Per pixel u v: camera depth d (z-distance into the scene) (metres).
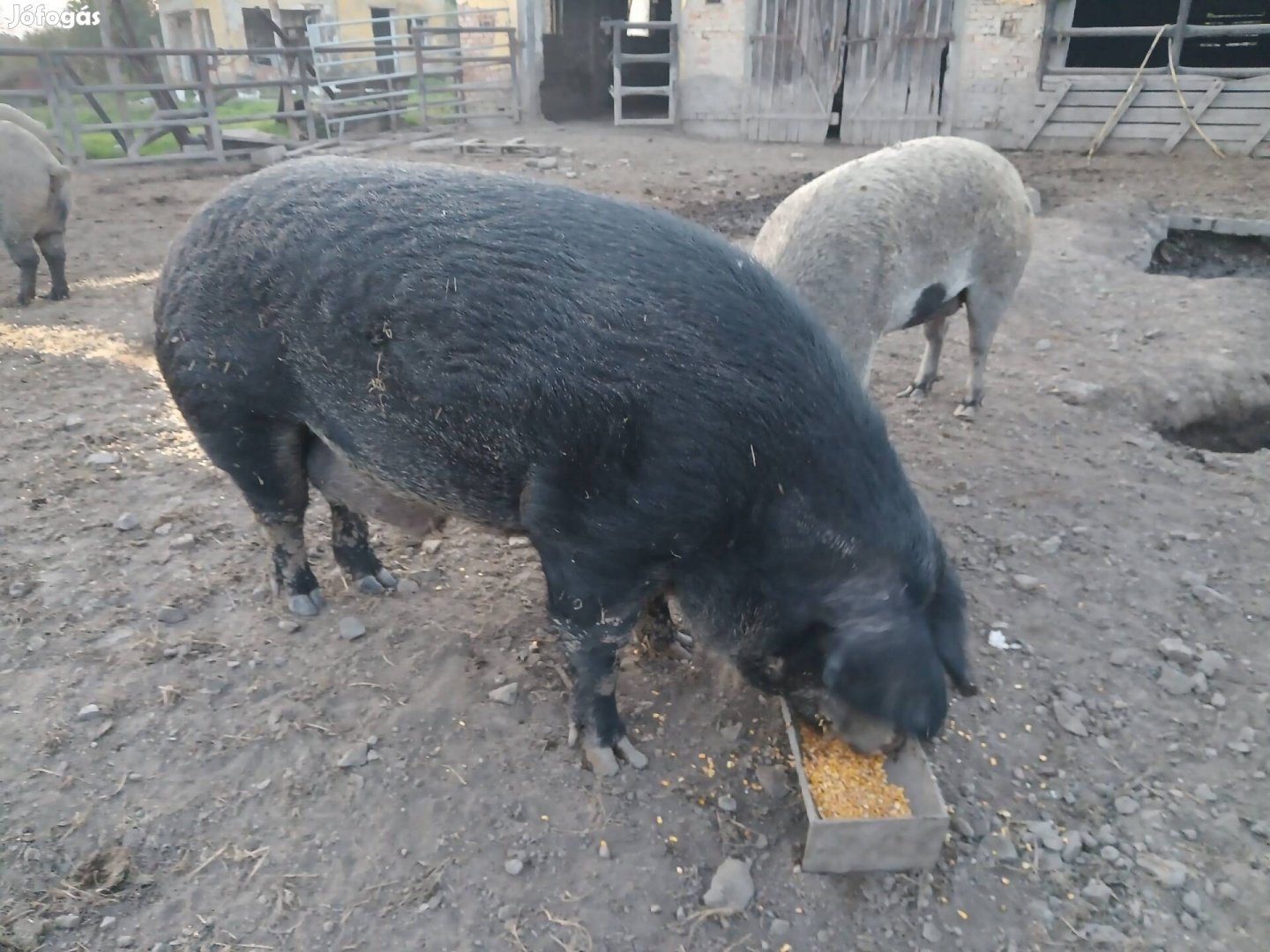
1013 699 1.98
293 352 1.70
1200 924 1.53
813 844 1.55
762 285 1.54
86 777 1.74
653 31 11.88
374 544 2.47
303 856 1.61
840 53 8.76
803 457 1.46
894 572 1.49
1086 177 7.04
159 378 3.50
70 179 4.33
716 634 1.61
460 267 1.52
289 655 2.06
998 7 8.17
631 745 1.82
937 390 3.44
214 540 2.46
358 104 9.90
